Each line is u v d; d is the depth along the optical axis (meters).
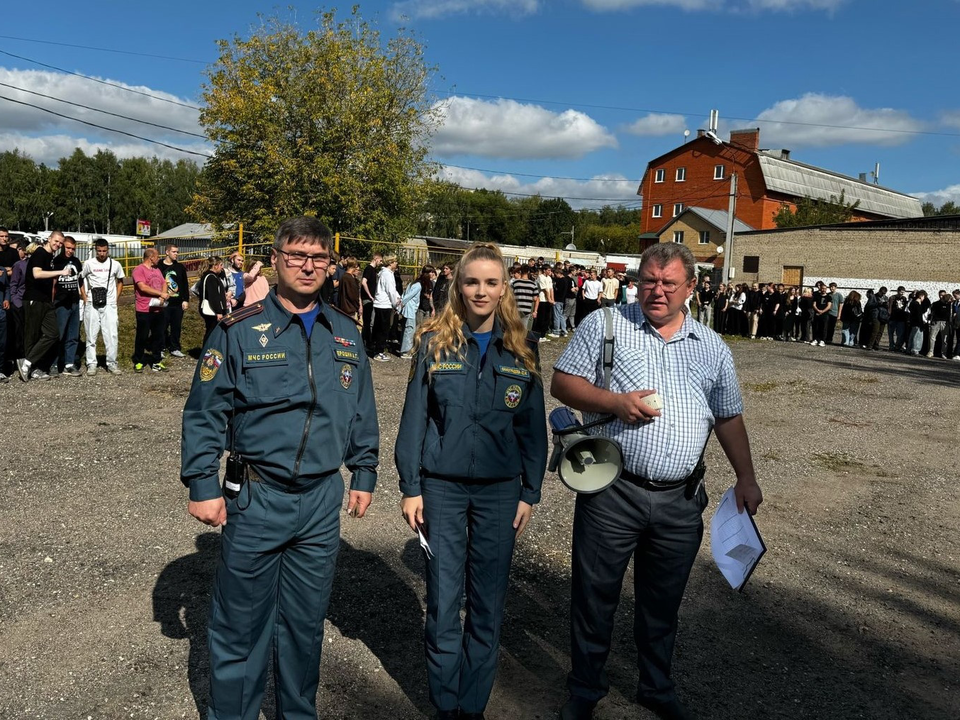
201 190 30.97
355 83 28.38
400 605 3.66
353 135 28.20
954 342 17.95
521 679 3.10
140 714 2.73
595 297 18.11
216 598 2.38
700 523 2.68
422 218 44.84
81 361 9.74
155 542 4.24
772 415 9.05
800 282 36.53
